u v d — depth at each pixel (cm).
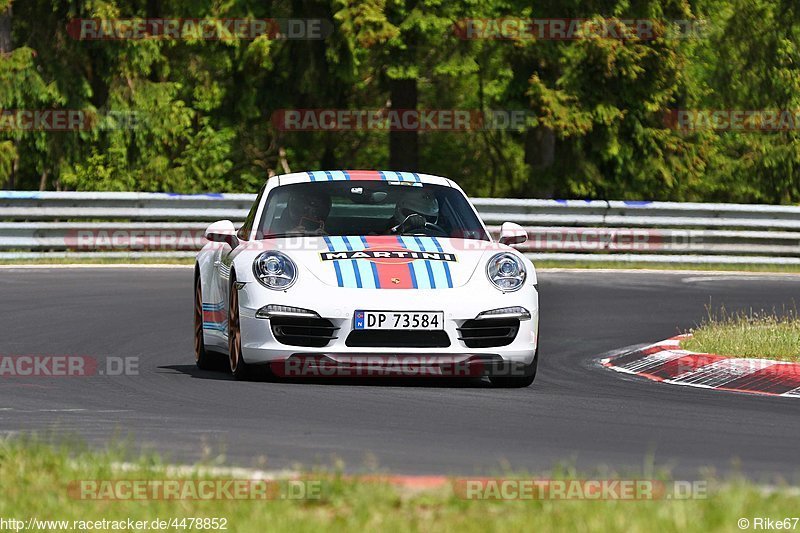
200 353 3662
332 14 9838
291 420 2669
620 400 3111
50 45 9325
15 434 2450
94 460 2048
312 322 3136
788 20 12012
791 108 12038
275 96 10538
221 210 7200
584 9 9719
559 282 6475
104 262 6850
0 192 6750
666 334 4628
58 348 3969
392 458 2250
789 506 1745
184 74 10931
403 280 3184
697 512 1666
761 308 5500
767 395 3300
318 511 1756
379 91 10912
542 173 10219
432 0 9600
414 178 3712
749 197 11975
